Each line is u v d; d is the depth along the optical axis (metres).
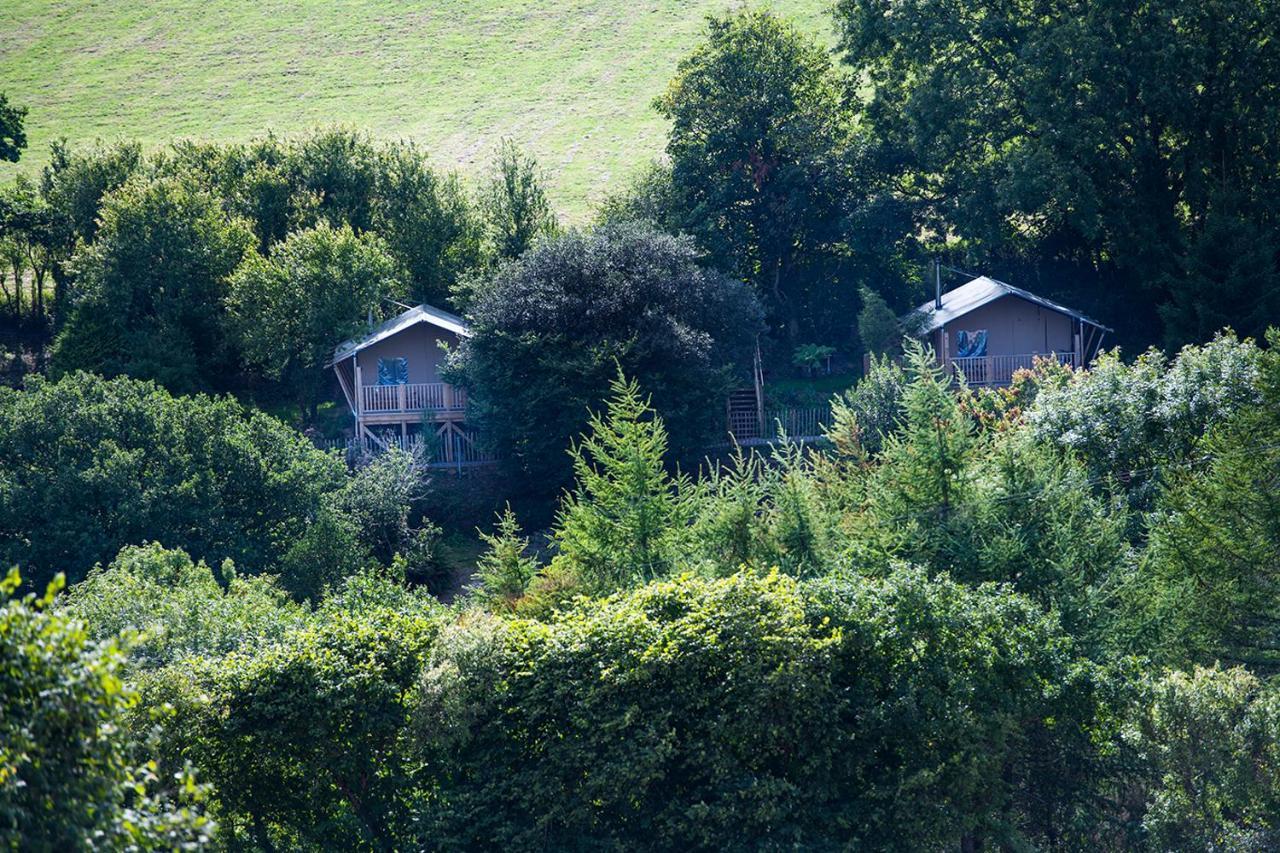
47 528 151.12
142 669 94.69
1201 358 142.38
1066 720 92.19
